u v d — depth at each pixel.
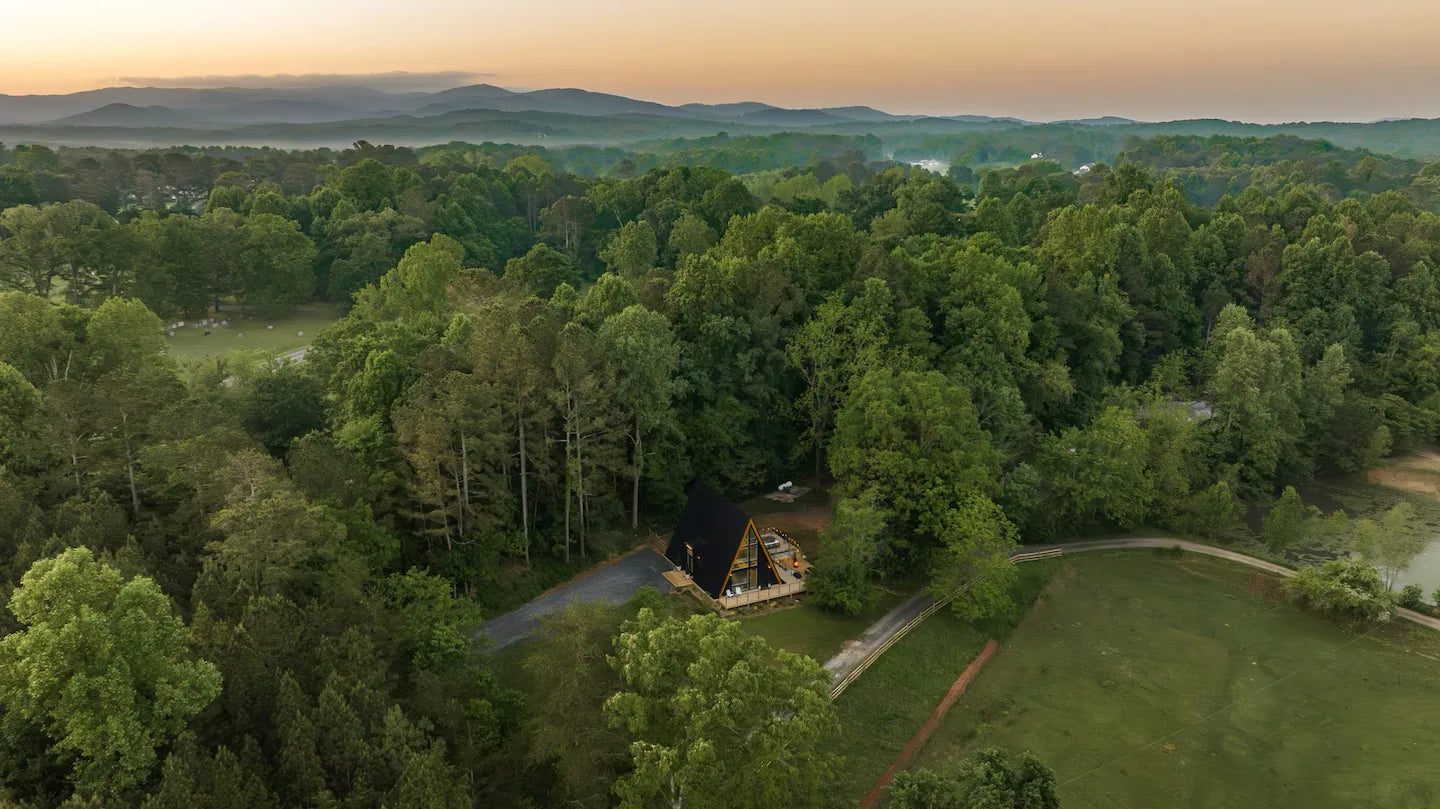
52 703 28.19
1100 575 72.62
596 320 74.31
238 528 39.88
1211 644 62.16
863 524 59.62
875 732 49.53
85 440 49.16
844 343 78.81
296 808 29.66
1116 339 97.62
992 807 30.64
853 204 167.12
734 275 80.81
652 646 34.12
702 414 73.19
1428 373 106.69
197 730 31.41
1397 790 46.81
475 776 37.28
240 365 77.50
